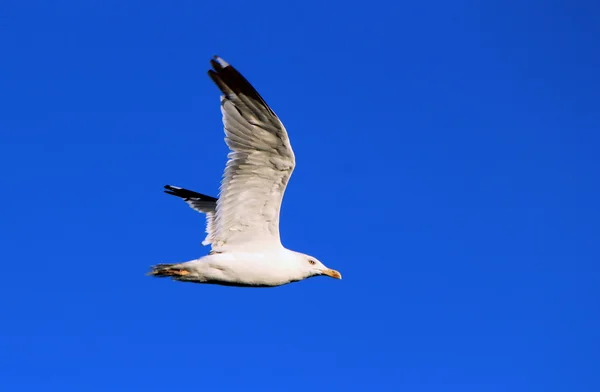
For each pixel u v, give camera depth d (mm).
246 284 14930
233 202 14648
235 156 14305
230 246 14867
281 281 15031
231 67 13617
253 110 13742
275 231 14898
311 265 15383
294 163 14148
